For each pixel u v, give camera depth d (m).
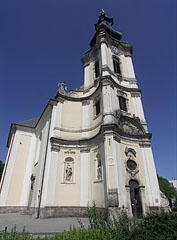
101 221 5.81
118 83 22.08
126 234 5.13
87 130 20.38
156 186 15.93
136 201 14.83
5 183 22.31
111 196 13.18
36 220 13.43
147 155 17.42
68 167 18.08
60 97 21.88
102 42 24.09
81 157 18.75
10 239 4.32
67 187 17.03
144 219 5.74
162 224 5.11
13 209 21.30
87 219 13.98
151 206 14.98
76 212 15.84
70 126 20.64
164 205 15.02
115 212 12.44
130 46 26.95
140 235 4.91
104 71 21.33
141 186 15.49
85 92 24.00
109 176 14.09
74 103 22.59
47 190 15.95
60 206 15.80
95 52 26.59
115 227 5.75
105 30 28.19
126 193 14.48
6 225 11.12
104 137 15.93
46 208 15.10
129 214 13.46
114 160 14.64
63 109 21.45
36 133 26.92
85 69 26.75
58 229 9.68
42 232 8.82
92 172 17.39
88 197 16.53
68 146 19.14
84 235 4.44
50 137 18.97
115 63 24.27
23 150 25.33
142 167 16.77
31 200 19.39
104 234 4.71
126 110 20.28
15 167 23.73
